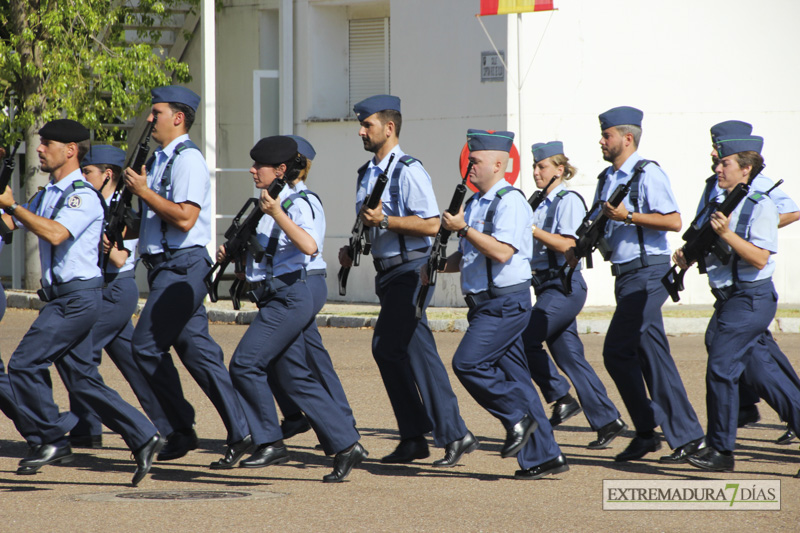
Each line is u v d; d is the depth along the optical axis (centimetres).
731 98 3559
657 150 3538
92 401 1340
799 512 1193
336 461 1362
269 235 1365
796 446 1605
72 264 1348
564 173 1703
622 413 1883
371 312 3369
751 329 1372
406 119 3666
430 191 1430
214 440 1644
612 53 3494
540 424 1352
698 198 3556
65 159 1370
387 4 3809
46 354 1345
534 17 3425
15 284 4372
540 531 1110
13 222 1459
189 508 1202
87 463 1476
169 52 4338
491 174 1350
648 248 1477
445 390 1435
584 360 1634
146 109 3988
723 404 1380
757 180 1614
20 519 1150
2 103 3862
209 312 3419
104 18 3716
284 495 1276
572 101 3462
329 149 3859
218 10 4153
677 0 3522
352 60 3897
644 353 1475
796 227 3619
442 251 1312
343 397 1530
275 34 4156
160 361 1429
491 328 1320
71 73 3644
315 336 1528
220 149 4256
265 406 1388
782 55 3575
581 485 1330
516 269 1329
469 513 1184
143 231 1438
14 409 1409
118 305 1521
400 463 1470
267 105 4022
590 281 3528
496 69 3428
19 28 3681
